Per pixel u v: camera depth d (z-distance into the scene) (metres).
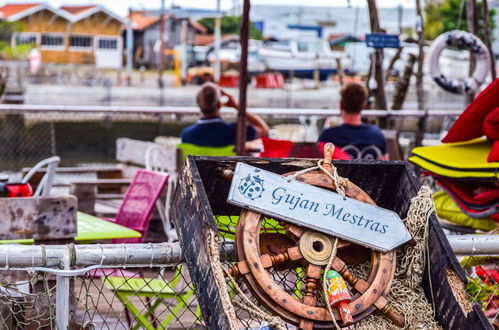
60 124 27.31
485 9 12.25
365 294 4.30
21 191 6.98
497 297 5.68
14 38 82.88
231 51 71.44
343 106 9.39
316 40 64.00
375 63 13.48
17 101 32.28
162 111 11.90
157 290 6.34
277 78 55.12
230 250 4.55
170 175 10.24
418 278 4.53
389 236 4.42
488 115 6.98
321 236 4.35
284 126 16.30
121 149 11.73
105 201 10.84
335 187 4.49
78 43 98.94
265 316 4.12
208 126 10.33
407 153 13.53
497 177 6.69
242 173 4.30
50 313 4.37
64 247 4.32
